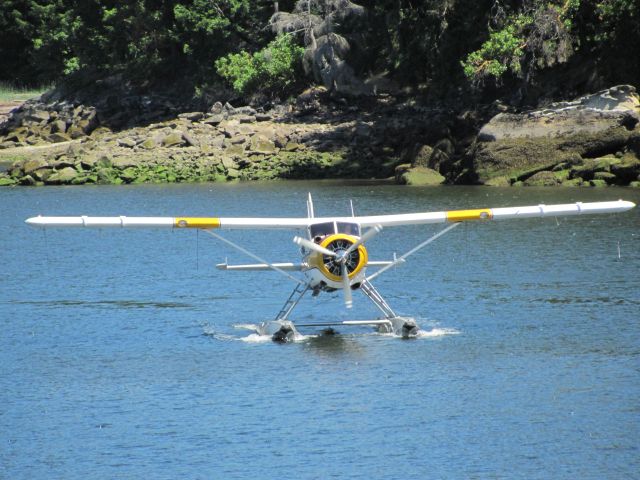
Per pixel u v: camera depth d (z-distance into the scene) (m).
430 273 104.62
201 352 73.06
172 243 131.62
